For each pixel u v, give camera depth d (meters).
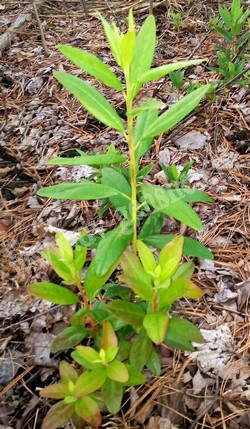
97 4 1.02
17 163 0.65
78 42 0.88
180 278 0.33
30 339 0.43
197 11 0.92
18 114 0.73
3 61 0.85
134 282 0.32
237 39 0.81
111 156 0.33
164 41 0.85
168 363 0.41
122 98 0.72
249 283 0.46
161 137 0.65
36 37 0.92
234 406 0.37
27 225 0.56
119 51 0.30
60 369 0.35
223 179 0.58
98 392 0.34
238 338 0.42
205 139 0.64
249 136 0.63
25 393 0.40
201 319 0.44
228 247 0.50
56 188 0.34
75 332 0.36
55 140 0.67
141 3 0.98
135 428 0.37
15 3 1.04
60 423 0.33
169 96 0.71
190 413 0.38
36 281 0.49
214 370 0.40
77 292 0.47
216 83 0.64
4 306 0.47
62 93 0.76
